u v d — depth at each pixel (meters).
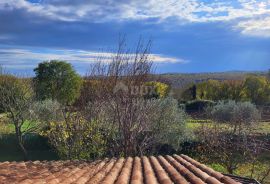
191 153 23.31
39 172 8.03
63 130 18.73
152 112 18.27
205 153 22.61
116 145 16.52
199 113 36.97
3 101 26.98
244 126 25.19
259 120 31.75
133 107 16.31
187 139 23.42
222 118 27.80
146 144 17.33
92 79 18.47
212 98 51.59
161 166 8.98
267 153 22.86
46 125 25.95
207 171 7.79
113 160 11.12
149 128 18.06
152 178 7.30
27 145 29.09
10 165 9.55
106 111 17.75
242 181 10.22
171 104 22.70
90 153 17.91
